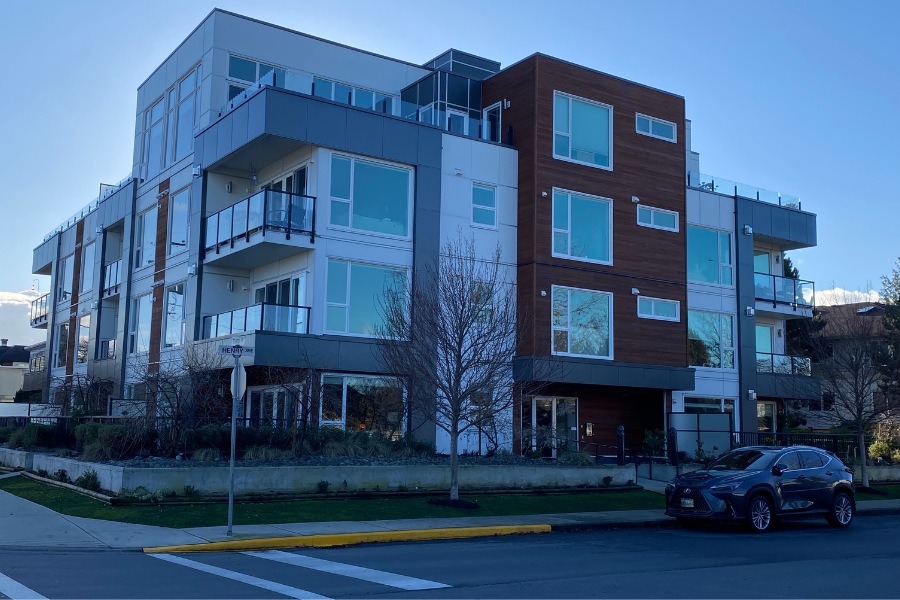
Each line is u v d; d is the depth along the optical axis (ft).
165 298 93.09
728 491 54.29
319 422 70.64
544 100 86.74
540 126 86.02
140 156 104.99
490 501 62.34
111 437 63.10
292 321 73.46
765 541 50.14
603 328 88.17
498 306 66.85
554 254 85.30
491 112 91.30
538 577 35.50
